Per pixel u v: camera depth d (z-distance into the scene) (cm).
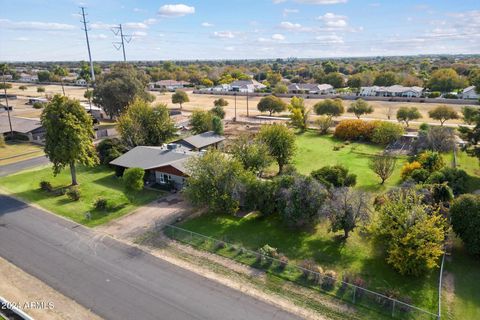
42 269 2633
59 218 3497
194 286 2417
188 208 3662
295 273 2519
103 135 7219
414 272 2416
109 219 3466
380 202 3388
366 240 2922
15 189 4303
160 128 5934
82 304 2247
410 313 2112
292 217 3016
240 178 3325
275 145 4609
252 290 2367
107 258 2775
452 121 8094
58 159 4119
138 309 2198
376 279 2455
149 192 4141
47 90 16588
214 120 6488
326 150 5966
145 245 2967
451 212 2762
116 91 8050
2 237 3122
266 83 18125
